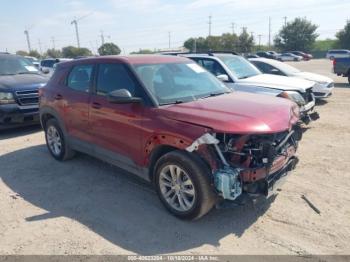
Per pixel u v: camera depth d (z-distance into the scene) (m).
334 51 57.34
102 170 5.40
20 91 7.82
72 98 5.18
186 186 3.66
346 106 10.46
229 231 3.57
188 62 5.04
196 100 4.16
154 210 4.05
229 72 7.91
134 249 3.30
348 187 4.54
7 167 5.71
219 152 3.36
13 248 3.37
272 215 3.86
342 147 6.27
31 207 4.23
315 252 3.18
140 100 4.01
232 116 3.50
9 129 8.74
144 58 4.68
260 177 3.42
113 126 4.41
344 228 3.56
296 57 54.47
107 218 3.90
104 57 4.86
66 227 3.73
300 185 4.62
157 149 3.86
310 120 7.41
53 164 5.77
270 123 3.49
